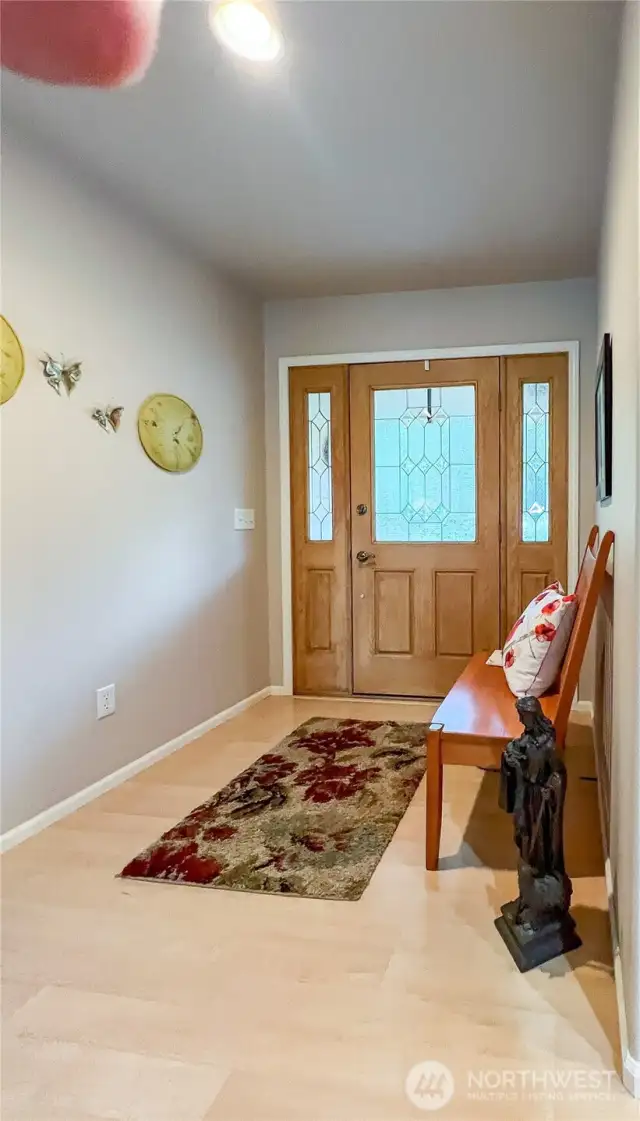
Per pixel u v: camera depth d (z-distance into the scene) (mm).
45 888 2061
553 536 3863
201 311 3467
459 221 3023
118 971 1687
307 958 1724
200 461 3469
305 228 3078
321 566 4215
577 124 2258
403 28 1803
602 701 2574
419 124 2260
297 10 1730
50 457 2463
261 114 2195
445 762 2119
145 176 2602
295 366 4148
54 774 2502
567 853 2230
